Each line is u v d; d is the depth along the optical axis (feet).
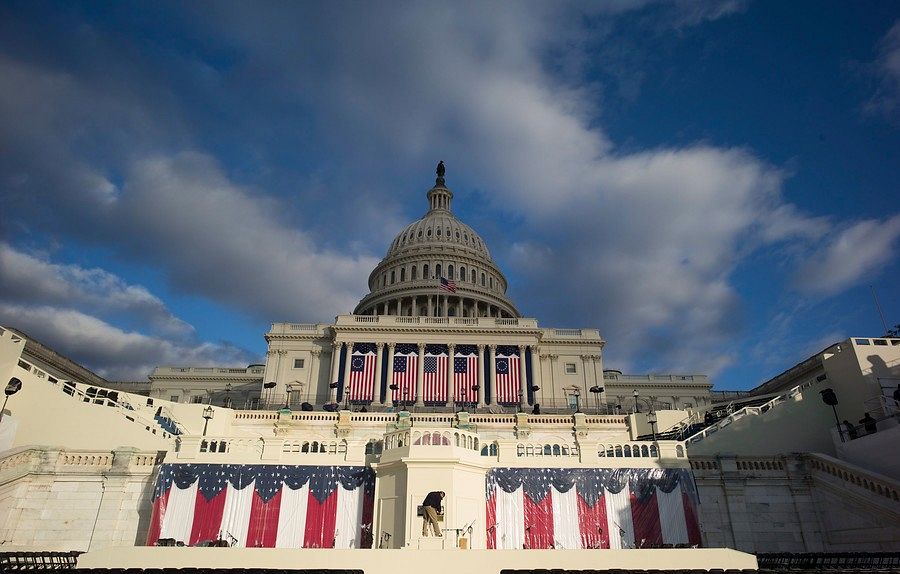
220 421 153.99
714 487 92.63
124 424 111.34
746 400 170.30
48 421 105.70
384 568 58.34
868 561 71.77
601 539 86.48
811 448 113.60
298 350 259.39
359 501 88.33
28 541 83.87
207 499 87.15
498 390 246.27
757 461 94.63
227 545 79.56
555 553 60.64
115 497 87.92
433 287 324.80
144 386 310.86
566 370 266.36
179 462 89.81
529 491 88.74
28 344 204.23
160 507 86.07
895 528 79.41
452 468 82.02
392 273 362.74
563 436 159.63
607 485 89.86
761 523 90.12
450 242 375.86
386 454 86.94
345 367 248.52
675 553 62.39
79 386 135.54
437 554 59.11
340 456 92.48
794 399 117.50
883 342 117.80
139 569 55.72
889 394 111.45
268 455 92.32
